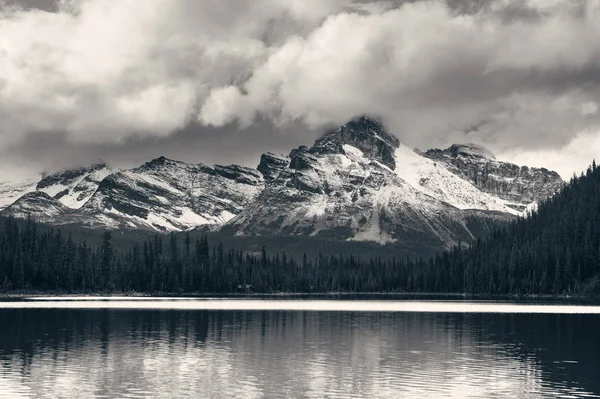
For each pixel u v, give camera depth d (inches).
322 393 3046.3
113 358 3946.9
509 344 4645.7
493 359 3969.0
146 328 5605.3
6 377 3361.2
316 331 5467.5
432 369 3636.8
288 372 3531.0
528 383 3262.8
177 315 7145.7
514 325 6058.1
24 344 4500.5
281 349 4367.6
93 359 3902.6
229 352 4224.9
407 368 3661.4
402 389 3127.5
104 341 4694.9
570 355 4136.3
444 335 5206.7
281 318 6835.6
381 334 5251.0
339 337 5036.9
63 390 3085.6
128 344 4554.6
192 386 3179.1
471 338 5000.0
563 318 6963.6
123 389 3112.7
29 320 6279.5
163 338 4904.0
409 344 4633.4
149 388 3132.4
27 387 3144.7
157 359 3924.7
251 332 5354.3
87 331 5315.0
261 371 3560.5
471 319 6796.3
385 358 4001.0
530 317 7116.1
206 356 4052.7
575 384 3245.6
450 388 3152.1
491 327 5851.4
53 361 3821.4
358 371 3567.9
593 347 4490.7
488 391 3095.5
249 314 7421.3
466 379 3358.8
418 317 7096.5
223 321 6382.9
